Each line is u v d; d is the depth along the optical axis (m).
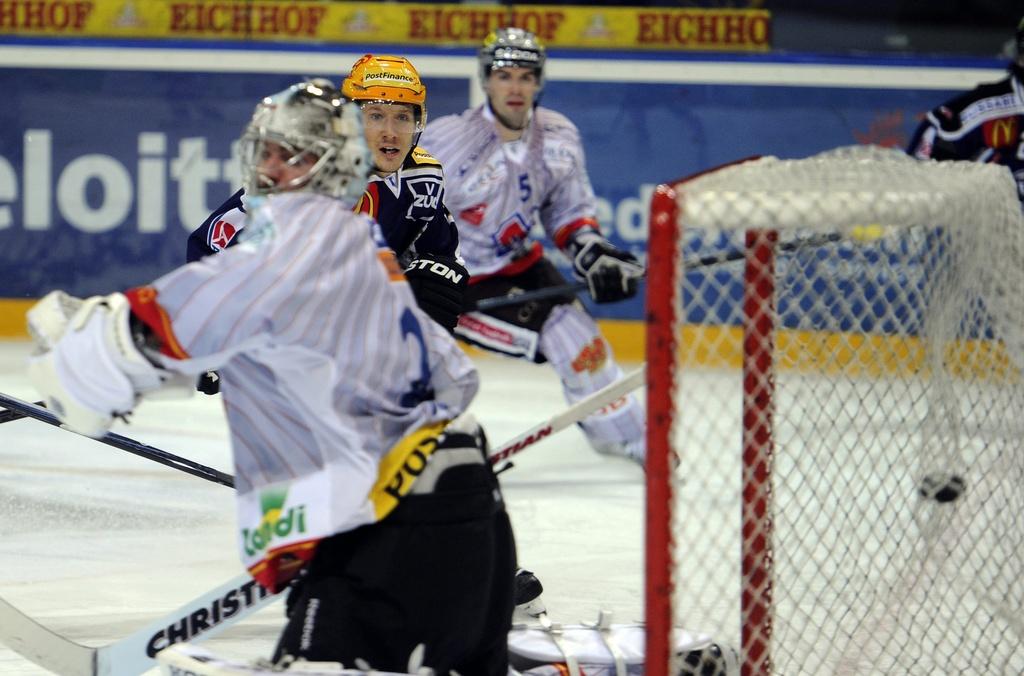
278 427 7.47
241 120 31.94
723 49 32.44
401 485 7.50
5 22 32.16
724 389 9.23
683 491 17.31
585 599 13.31
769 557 9.03
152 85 31.94
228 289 7.02
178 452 20.67
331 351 7.23
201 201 32.06
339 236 7.35
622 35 32.31
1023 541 9.67
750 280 8.89
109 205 32.16
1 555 14.62
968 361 9.49
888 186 8.30
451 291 11.65
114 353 7.02
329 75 31.94
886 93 31.69
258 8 32.28
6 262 32.34
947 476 9.68
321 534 7.32
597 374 18.75
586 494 18.47
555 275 19.48
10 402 10.62
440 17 32.38
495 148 18.73
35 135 32.06
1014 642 11.24
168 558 14.73
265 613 12.70
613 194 32.00
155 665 8.90
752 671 8.99
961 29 32.84
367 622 7.52
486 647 8.25
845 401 9.46
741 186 7.91
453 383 8.04
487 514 7.83
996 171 9.41
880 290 9.23
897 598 10.20
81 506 16.97
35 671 10.55
